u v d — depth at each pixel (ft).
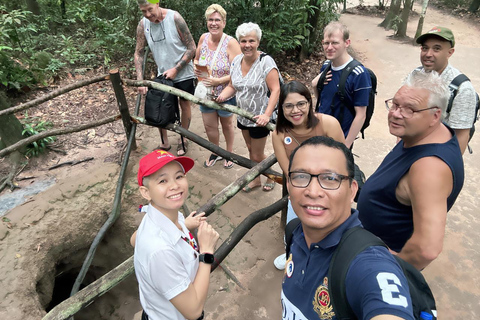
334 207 3.40
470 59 23.40
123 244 12.75
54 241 11.32
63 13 22.79
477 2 33.45
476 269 9.45
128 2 18.17
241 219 11.26
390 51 24.91
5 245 10.53
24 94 16.65
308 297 3.65
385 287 2.87
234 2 18.26
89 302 5.47
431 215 4.63
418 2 39.22
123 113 12.16
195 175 13.05
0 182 12.45
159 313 4.81
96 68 19.27
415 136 5.08
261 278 9.42
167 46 12.14
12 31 16.57
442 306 8.53
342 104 8.84
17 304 9.21
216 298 8.96
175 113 12.48
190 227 5.49
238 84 9.84
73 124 15.21
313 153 3.45
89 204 12.25
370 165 13.83
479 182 12.73
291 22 19.93
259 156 11.53
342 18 33.14
